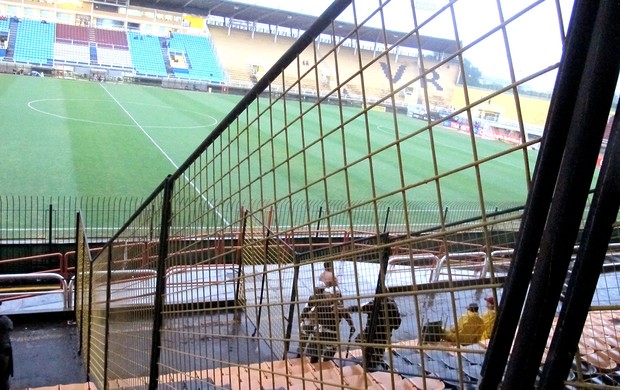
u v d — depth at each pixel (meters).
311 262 1.61
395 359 3.71
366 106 1.26
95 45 42.53
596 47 0.72
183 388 2.65
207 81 42.41
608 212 0.74
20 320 7.76
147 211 3.56
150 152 21.16
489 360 0.89
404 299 3.80
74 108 27.11
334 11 1.37
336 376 3.54
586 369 2.14
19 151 18.89
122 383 4.21
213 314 2.56
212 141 2.48
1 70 37.59
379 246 1.28
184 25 47.72
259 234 3.10
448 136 28.67
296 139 21.03
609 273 2.94
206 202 2.81
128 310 4.11
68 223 13.05
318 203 14.00
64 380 6.18
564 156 0.76
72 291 8.59
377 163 21.36
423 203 15.88
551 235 0.78
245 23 50.16
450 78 34.12
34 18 43.31
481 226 0.97
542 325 0.79
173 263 3.01
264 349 4.47
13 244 10.90
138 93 34.81
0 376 4.51
